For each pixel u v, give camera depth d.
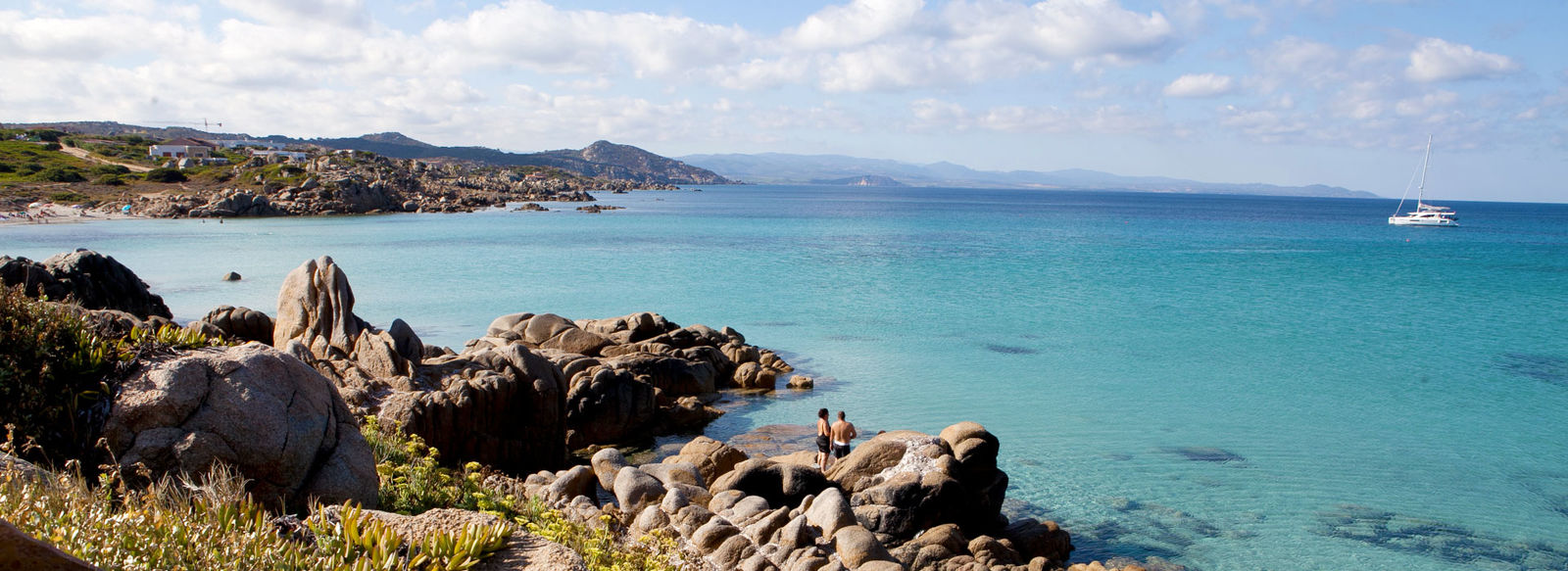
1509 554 18.97
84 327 10.67
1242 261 84.94
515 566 7.64
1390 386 33.28
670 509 15.72
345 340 24.11
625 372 27.41
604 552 11.20
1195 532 19.97
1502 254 98.56
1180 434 27.09
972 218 176.25
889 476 19.61
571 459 24.72
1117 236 123.56
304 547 7.43
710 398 31.64
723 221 146.38
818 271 70.00
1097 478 23.28
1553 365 37.09
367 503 10.84
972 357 38.16
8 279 34.84
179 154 198.75
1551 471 24.09
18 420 9.48
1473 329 45.78
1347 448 25.92
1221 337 42.84
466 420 21.02
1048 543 18.64
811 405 30.48
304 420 10.48
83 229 101.31
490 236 102.19
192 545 6.80
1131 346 40.62
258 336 28.95
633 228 121.81
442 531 7.73
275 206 135.38
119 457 9.48
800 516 16.36
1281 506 21.47
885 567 14.91
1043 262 79.62
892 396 31.61
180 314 45.84
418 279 61.94
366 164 184.12
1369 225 176.62
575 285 59.88
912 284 62.38
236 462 9.76
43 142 181.62
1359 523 20.53
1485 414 29.48
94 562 6.27
